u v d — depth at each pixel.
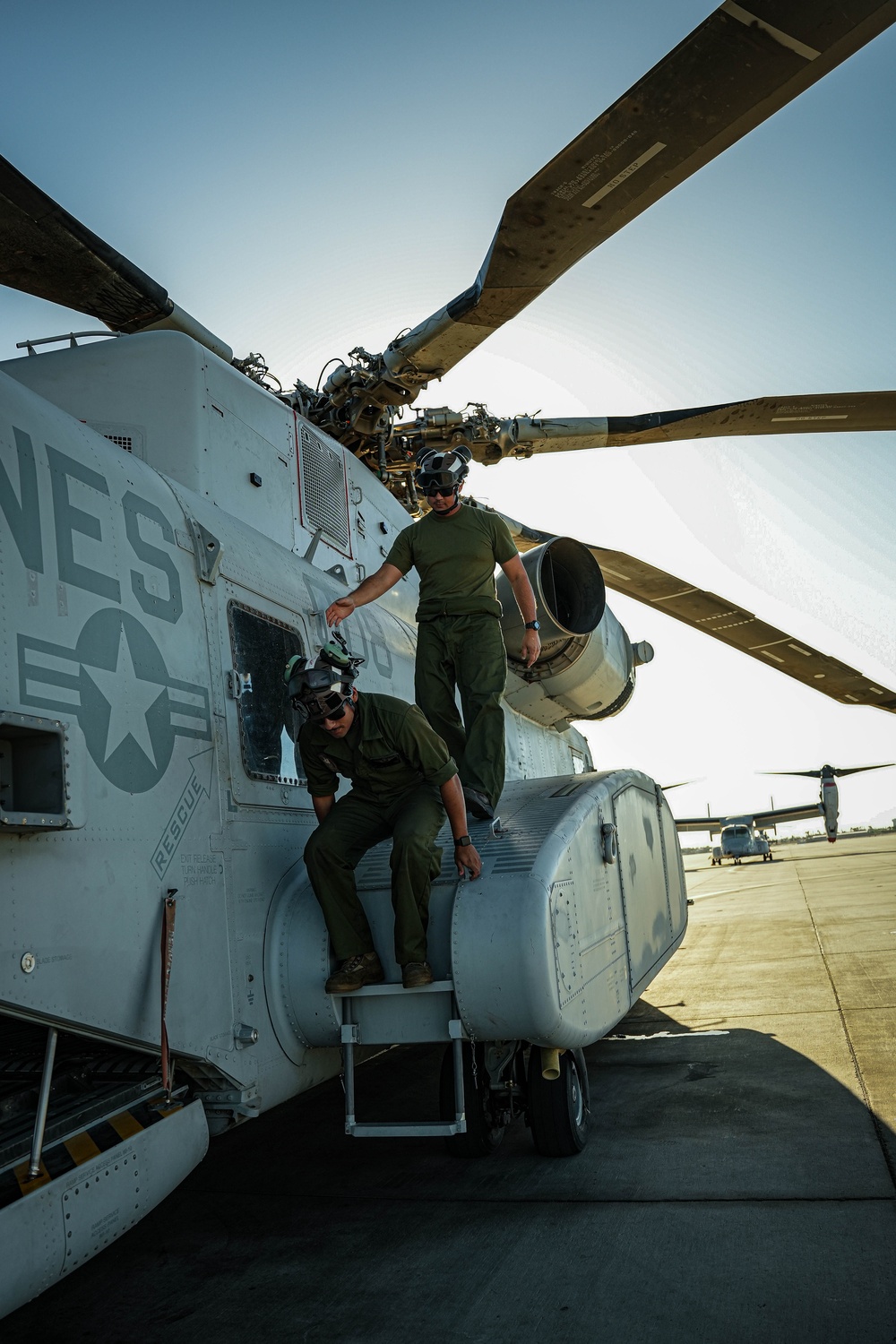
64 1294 2.73
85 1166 2.20
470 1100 3.56
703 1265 2.57
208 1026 2.74
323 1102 4.86
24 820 2.06
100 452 2.80
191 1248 3.01
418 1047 6.20
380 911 3.26
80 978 2.27
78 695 2.38
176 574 2.93
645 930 4.38
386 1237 2.97
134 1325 2.51
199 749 2.90
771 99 2.86
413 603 5.36
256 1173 3.73
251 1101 2.89
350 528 4.77
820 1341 2.15
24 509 2.35
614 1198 3.12
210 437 3.76
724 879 26.78
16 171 2.98
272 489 4.13
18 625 2.23
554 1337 2.27
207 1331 2.45
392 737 3.15
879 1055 4.63
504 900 3.06
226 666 3.13
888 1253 2.54
